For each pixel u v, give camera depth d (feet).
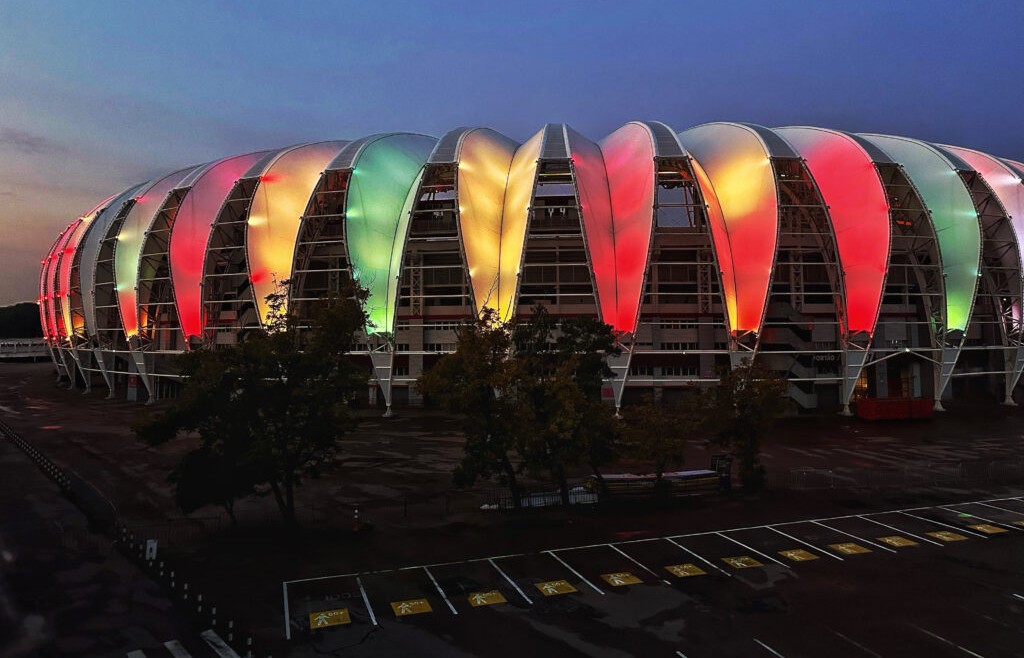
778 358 193.98
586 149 203.62
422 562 71.36
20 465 123.13
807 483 106.63
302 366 79.46
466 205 181.88
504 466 90.12
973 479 108.47
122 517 88.53
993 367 222.48
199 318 205.26
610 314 175.94
